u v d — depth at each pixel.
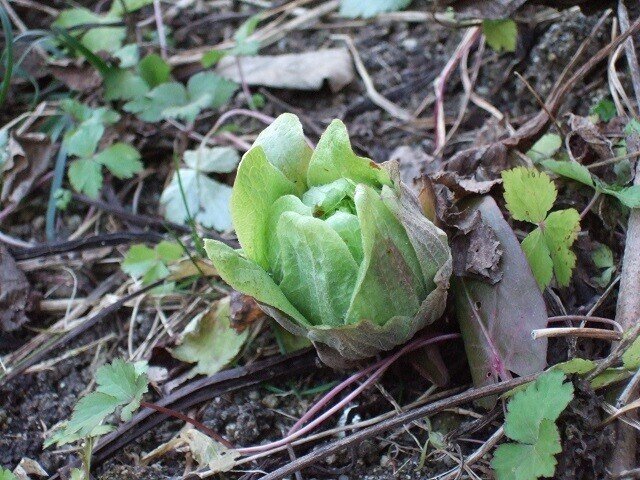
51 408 0.22
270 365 0.21
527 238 0.20
